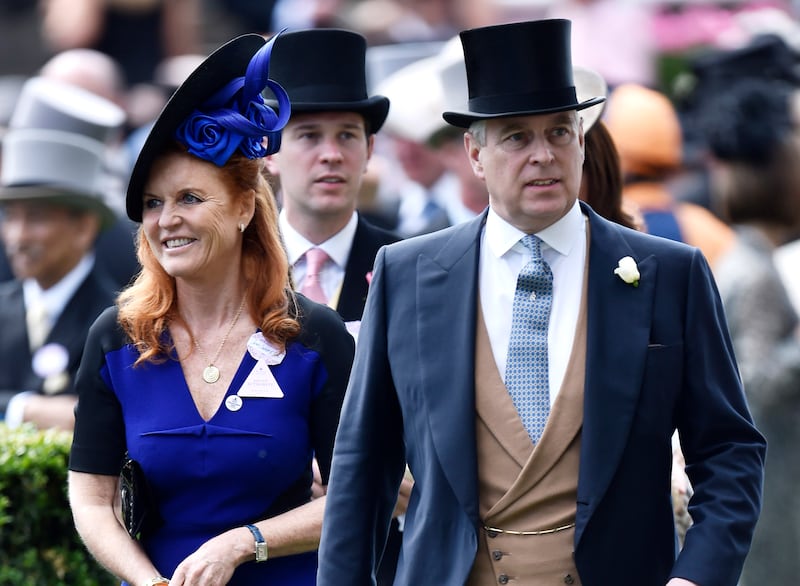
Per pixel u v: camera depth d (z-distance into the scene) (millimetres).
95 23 27016
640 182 18812
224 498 11211
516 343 10609
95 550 11234
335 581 10656
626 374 10398
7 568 14008
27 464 14047
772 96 15789
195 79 10969
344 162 13742
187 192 11117
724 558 10227
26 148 17703
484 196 19062
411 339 10727
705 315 10578
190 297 11438
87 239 17672
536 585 10352
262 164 11562
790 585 15391
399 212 22547
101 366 11438
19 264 17406
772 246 15773
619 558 10312
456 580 10414
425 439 10594
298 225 13883
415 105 20484
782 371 15266
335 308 13750
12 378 17125
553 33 10430
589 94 12758
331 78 13758
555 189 10430
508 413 10492
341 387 11445
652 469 10406
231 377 11336
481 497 10492
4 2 30156
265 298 11453
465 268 10781
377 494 10906
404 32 27031
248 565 11250
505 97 10430
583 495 10266
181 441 11180
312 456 11562
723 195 15992
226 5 28938
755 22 24938
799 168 15656
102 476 11469
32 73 29859
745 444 10523
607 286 10609
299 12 28094
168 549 11266
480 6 27219
